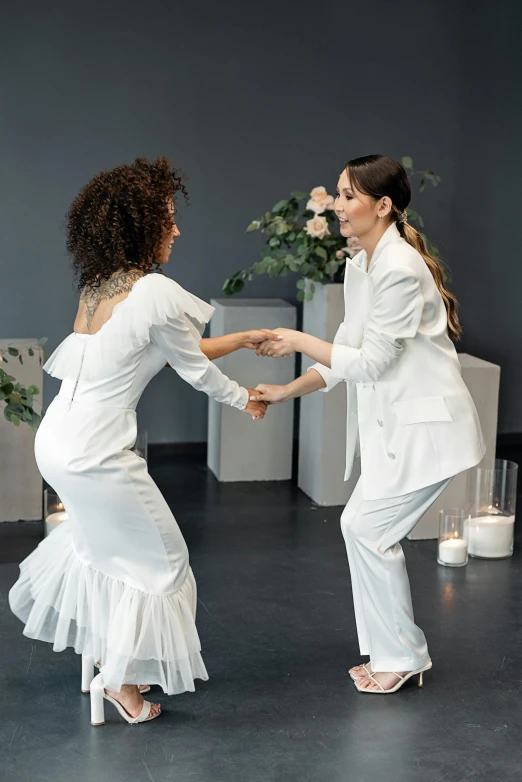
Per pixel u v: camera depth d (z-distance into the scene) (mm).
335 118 5059
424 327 2766
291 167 5066
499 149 5215
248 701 2861
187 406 5211
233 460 4828
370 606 2889
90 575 2652
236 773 2512
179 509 4441
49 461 2588
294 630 3314
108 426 2576
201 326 2664
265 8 4902
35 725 2713
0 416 4156
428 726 2744
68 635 2801
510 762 2582
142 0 4777
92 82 4797
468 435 2775
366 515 2828
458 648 3207
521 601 3574
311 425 4555
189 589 2736
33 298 4922
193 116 4926
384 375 2785
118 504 2566
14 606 2881
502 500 3945
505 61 5145
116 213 2561
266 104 4984
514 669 3074
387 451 2795
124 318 2527
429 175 4602
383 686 2910
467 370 4125
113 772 2508
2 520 4254
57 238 4891
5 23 4660
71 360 2621
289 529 4234
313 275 4309
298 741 2660
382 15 5004
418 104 5113
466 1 5059
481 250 5293
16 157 4777
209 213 5031
